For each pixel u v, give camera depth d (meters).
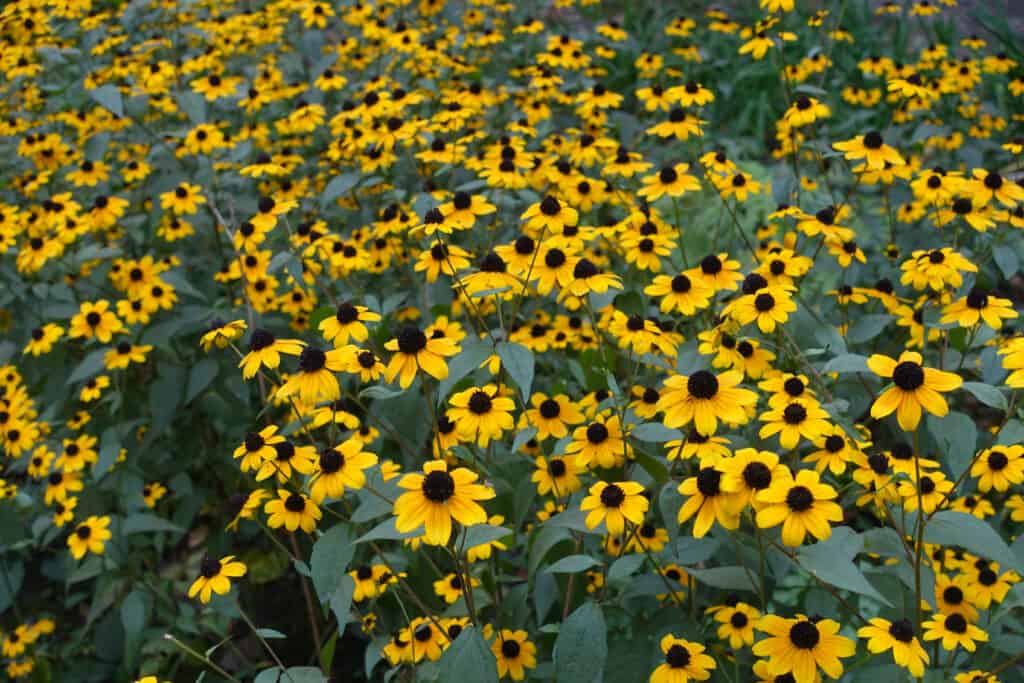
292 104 6.37
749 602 3.21
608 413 2.86
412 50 6.03
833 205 3.89
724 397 2.29
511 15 7.90
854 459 2.66
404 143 4.65
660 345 3.01
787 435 2.38
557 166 4.40
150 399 4.19
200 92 5.52
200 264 5.10
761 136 7.84
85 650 4.30
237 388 4.18
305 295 4.69
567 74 6.91
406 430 3.00
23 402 4.13
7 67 5.77
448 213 3.25
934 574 2.41
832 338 3.29
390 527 2.10
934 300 3.56
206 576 2.68
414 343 2.50
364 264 4.20
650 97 4.96
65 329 4.61
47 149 5.14
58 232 4.51
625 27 9.62
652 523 3.27
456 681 2.09
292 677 2.45
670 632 2.66
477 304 3.86
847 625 3.16
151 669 4.04
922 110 6.01
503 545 2.76
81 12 6.18
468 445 2.80
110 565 3.88
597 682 2.58
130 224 5.04
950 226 4.34
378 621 3.61
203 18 7.26
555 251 2.85
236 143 5.30
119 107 4.59
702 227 5.55
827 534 1.94
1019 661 2.88
